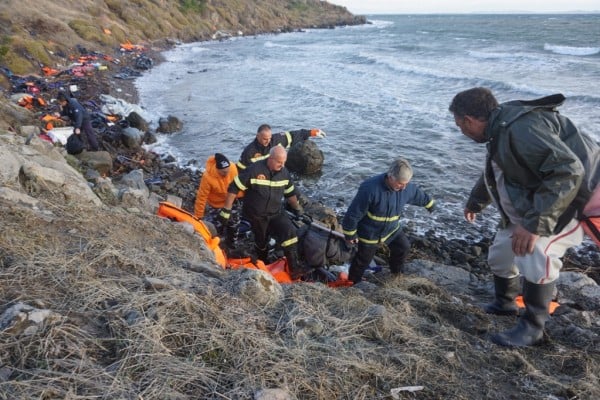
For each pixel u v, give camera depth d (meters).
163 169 11.54
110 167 10.16
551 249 3.10
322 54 38.88
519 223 3.01
